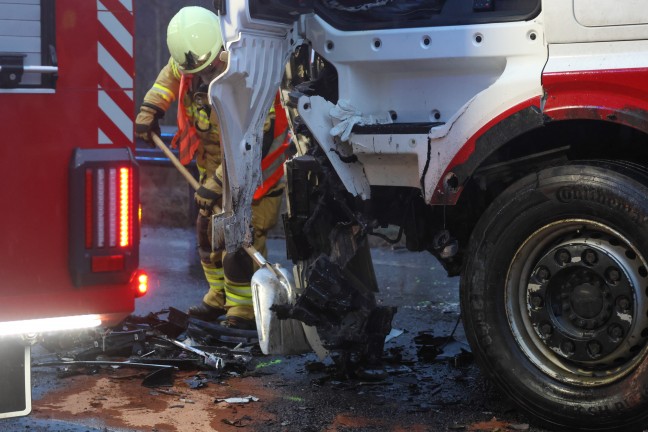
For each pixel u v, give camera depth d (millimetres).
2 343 4270
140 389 5523
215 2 5172
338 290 5348
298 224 5594
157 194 10773
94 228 4316
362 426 4918
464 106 4926
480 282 5008
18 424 4926
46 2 4219
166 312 7078
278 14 5195
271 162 6430
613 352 4688
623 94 4574
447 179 5004
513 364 4941
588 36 4676
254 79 5262
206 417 5066
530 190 4859
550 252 4840
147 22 10867
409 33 5113
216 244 5438
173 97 6766
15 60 4176
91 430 4855
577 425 4773
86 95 4324
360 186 5352
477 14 5012
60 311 4332
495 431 4836
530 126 4797
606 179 4656
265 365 5996
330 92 5477
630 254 4660
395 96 5305
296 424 4949
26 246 4254
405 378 5668
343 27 5312
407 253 9305
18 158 4219
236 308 6520
